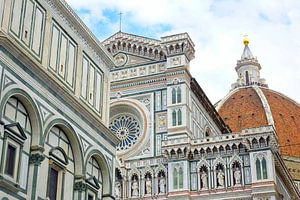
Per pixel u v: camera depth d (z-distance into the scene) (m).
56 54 34.22
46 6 33.66
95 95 39.16
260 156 66.12
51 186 31.45
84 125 35.91
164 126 74.44
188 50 77.19
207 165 68.81
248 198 65.31
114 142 40.28
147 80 78.12
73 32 36.88
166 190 69.81
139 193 70.94
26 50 30.72
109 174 38.50
